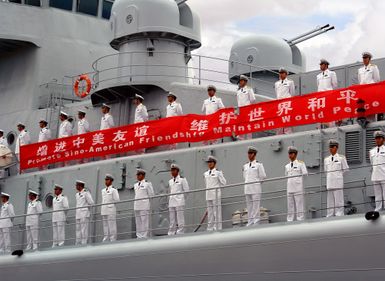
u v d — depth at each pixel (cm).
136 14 1644
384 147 1139
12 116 1889
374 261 1018
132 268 1276
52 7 1936
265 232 1133
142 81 1560
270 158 1319
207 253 1186
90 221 1405
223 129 1416
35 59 1880
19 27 1869
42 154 1678
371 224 1030
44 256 1420
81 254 1357
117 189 1489
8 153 1741
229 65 1995
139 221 1385
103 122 1605
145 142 1507
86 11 1994
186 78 1669
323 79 1391
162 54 1658
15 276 1457
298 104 1339
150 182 1424
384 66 1451
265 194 1311
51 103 1848
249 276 1134
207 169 1379
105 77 1972
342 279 1044
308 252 1080
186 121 1465
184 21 1706
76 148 1619
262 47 1933
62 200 1502
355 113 1273
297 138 1292
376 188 1144
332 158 1180
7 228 1574
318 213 1241
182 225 1318
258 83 1920
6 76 1953
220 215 1283
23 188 1670
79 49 1944
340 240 1053
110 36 1720
